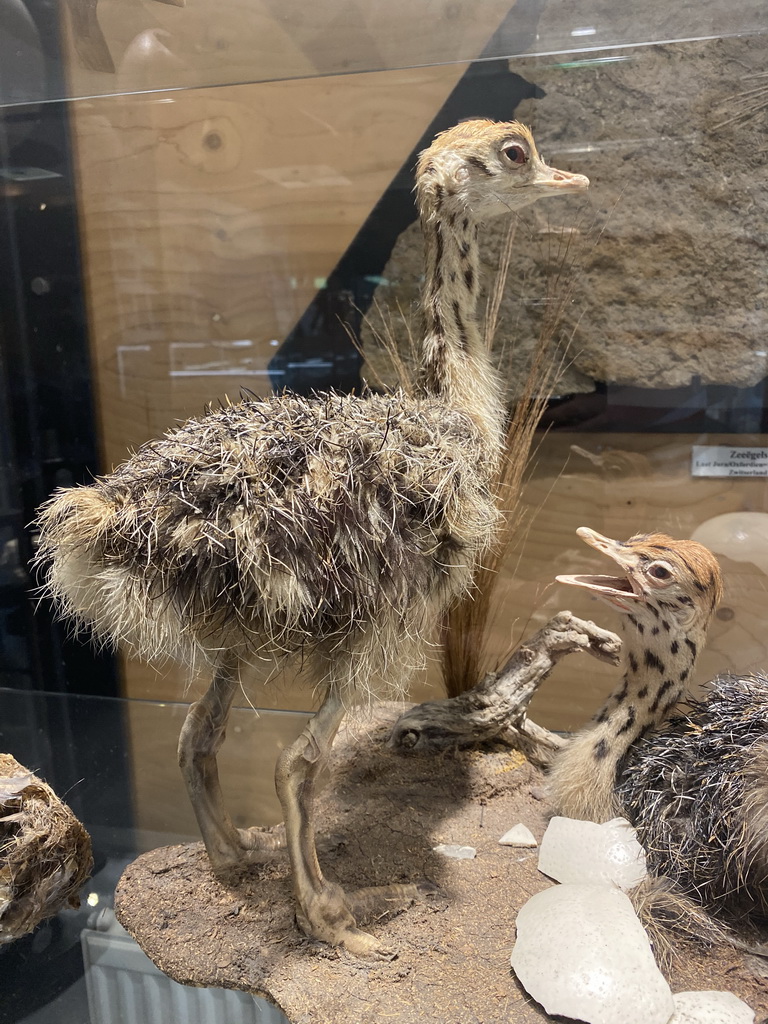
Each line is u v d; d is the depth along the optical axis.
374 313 0.56
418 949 0.34
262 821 0.47
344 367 0.57
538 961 0.32
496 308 0.50
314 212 0.56
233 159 0.56
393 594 0.33
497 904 0.37
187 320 0.59
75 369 0.60
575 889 0.36
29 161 0.56
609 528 0.56
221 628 0.31
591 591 0.42
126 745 0.58
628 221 0.50
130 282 0.59
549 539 0.56
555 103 0.50
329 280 0.57
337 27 0.52
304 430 0.32
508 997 0.32
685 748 0.39
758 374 0.51
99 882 0.42
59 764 0.56
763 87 0.47
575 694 0.57
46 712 0.62
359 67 0.53
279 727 0.58
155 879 0.40
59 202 0.57
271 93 0.55
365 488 0.31
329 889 0.35
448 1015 0.31
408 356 0.55
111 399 0.61
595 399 0.54
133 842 0.46
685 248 0.50
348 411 0.35
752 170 0.48
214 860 0.39
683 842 0.37
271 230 0.57
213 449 0.31
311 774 0.34
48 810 0.40
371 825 0.43
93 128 0.56
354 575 0.31
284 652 0.33
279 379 0.59
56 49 0.54
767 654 0.54
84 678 0.65
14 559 0.61
